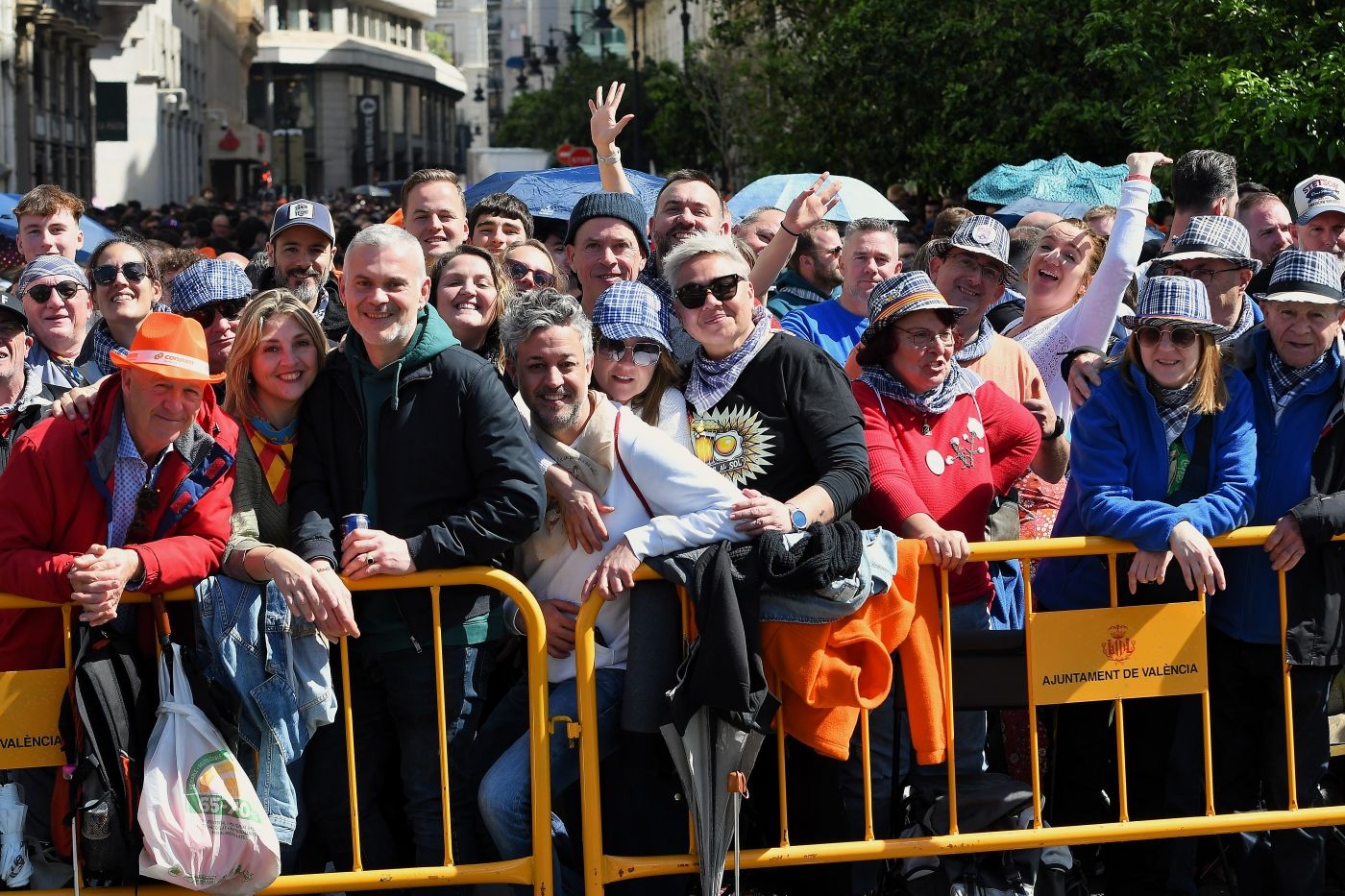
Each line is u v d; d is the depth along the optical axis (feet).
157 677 12.82
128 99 157.07
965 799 13.88
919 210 55.26
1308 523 13.66
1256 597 14.17
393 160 325.42
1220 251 17.52
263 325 13.43
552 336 13.64
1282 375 14.44
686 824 13.85
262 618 12.90
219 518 12.97
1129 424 14.15
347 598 12.68
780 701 13.05
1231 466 13.97
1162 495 14.12
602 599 13.07
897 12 53.62
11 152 108.58
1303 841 14.39
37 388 16.55
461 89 374.63
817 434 13.65
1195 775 14.60
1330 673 14.33
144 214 67.15
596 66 168.14
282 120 170.71
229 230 53.26
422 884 13.12
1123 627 13.75
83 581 12.17
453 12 476.13
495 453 13.20
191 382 12.59
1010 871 13.83
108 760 12.36
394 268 13.14
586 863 13.24
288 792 12.95
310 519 13.32
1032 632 13.66
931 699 13.43
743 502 13.08
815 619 12.93
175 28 173.88
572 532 13.71
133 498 12.81
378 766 13.92
